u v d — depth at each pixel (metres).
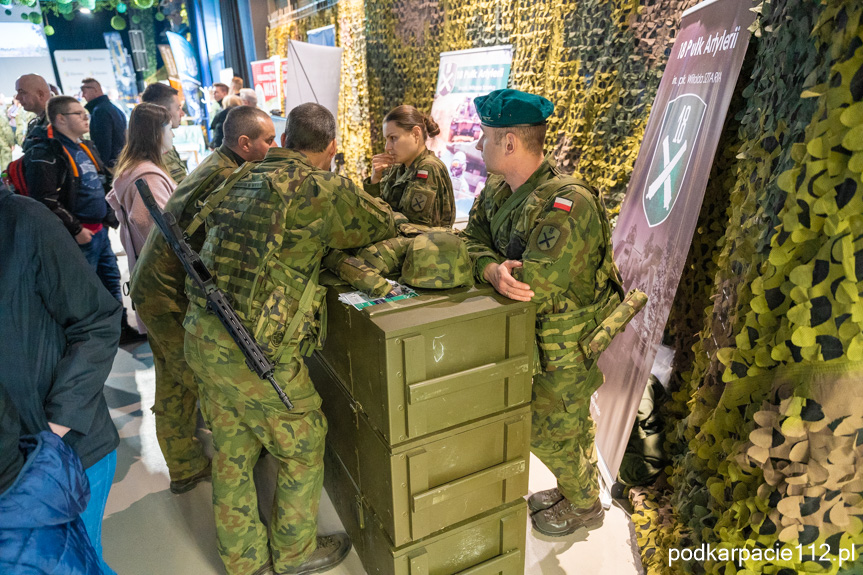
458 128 4.10
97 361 1.29
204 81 11.61
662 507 2.09
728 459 1.45
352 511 1.95
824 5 1.17
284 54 8.44
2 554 1.02
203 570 2.02
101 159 4.41
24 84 3.81
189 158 7.99
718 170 2.17
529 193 1.71
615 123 2.84
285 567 1.93
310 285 1.61
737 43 1.68
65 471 1.14
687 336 2.42
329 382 1.91
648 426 2.38
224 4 9.12
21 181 3.25
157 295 2.08
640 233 2.28
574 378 1.74
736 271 1.62
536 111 1.61
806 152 1.14
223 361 1.60
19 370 1.19
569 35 3.08
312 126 1.70
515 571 1.81
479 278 1.66
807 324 1.15
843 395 1.13
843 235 1.07
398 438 1.44
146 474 2.56
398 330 1.33
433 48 4.72
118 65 12.37
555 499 2.16
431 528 1.59
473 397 1.52
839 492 1.18
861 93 1.03
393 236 1.79
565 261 1.55
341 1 5.94
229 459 1.79
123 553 2.10
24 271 1.19
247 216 1.58
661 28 2.55
